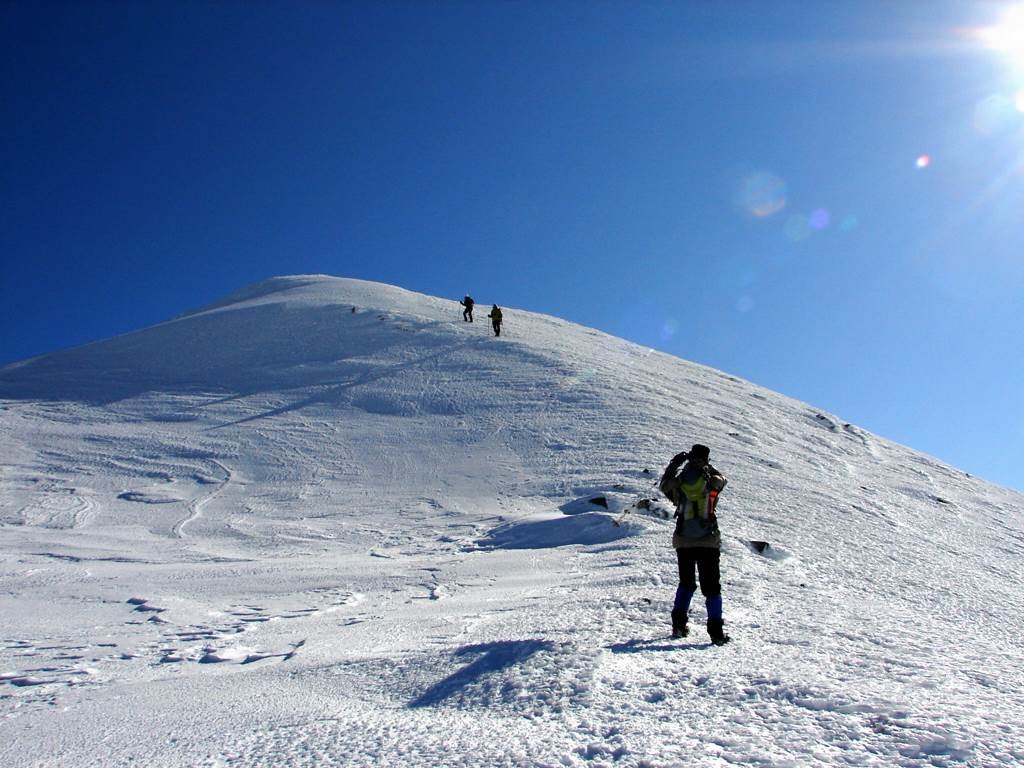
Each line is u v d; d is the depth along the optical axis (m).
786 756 2.80
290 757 3.16
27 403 29.09
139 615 9.07
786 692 3.51
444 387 28.53
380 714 3.76
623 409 25.06
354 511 17.45
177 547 14.84
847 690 3.49
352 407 26.95
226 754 3.29
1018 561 15.06
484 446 22.12
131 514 17.75
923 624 6.12
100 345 40.34
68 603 9.89
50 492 19.44
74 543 15.20
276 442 23.48
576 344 37.56
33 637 7.85
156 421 26.47
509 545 13.56
